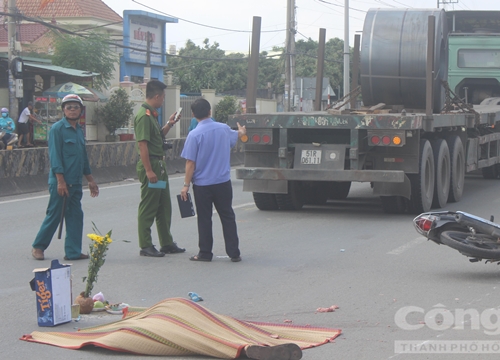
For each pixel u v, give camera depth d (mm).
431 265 7836
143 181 8328
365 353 4914
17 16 24062
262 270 7633
